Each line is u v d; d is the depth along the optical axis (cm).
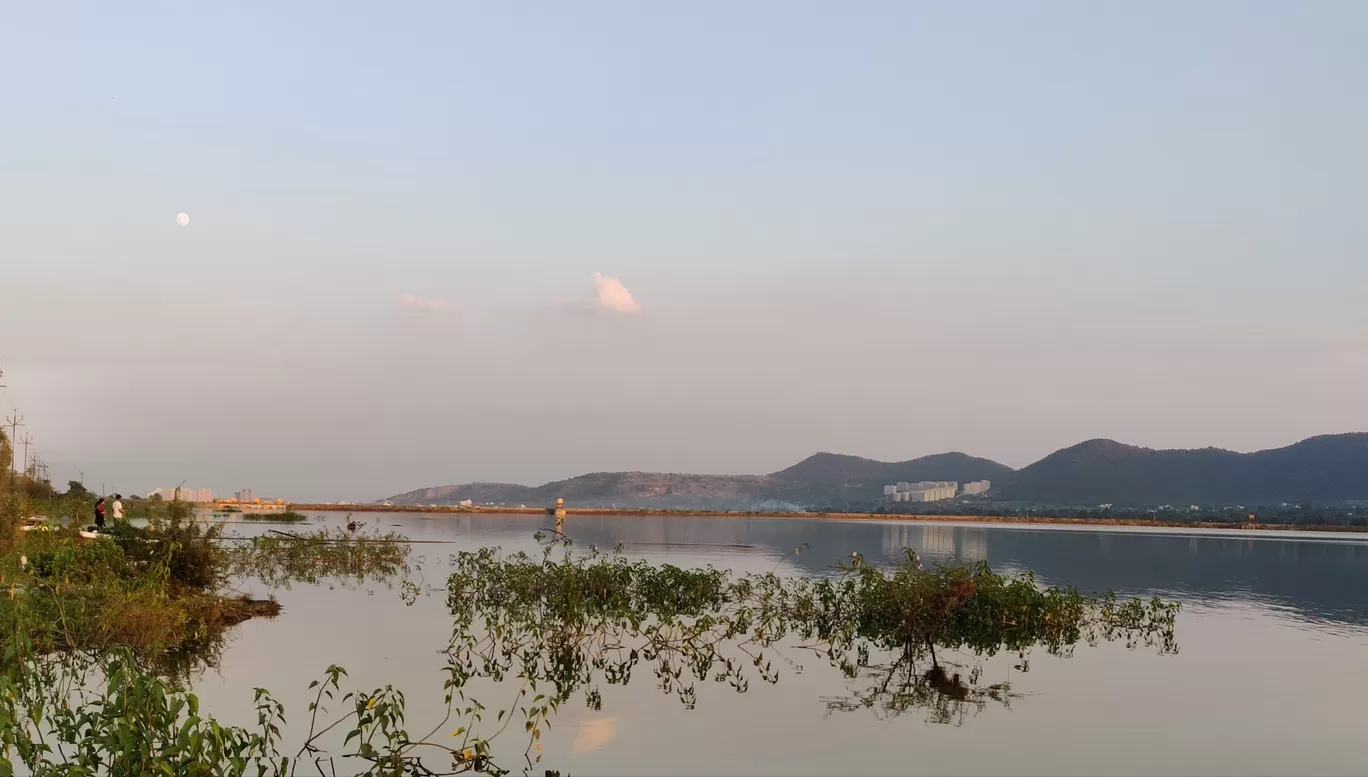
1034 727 1593
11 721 1039
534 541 7094
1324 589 4266
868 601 2822
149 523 2994
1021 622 2723
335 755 1324
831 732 1541
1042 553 6819
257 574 4109
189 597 2592
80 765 1044
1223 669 2166
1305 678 2062
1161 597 3812
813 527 13438
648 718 1616
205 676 1852
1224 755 1444
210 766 1026
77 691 1648
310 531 7769
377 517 14688
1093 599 3225
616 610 2802
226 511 11650
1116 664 2212
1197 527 18688
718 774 1304
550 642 2238
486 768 1306
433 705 1655
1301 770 1374
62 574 2338
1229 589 4197
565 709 1669
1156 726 1612
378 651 2156
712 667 2088
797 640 2495
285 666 1959
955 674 2059
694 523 15325
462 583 3294
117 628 1934
